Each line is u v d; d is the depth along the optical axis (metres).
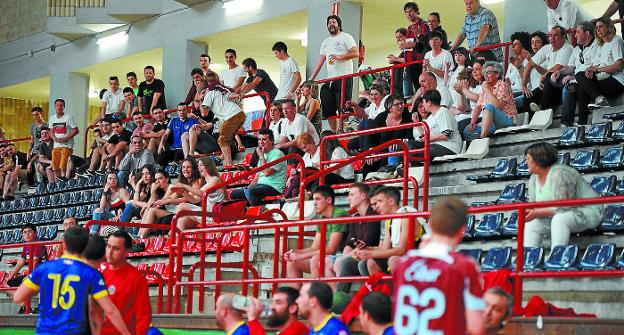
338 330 19.88
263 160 40.31
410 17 46.69
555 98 37.38
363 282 26.00
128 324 23.80
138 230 42.31
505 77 41.19
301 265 28.31
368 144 39.09
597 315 24.59
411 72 45.62
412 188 35.31
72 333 20.88
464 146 37.34
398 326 14.46
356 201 26.69
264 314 26.06
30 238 41.31
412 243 23.42
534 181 25.67
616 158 31.56
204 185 39.50
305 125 43.56
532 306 21.42
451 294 14.07
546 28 44.50
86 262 22.08
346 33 49.84
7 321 31.80
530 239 26.67
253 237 36.31
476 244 29.42
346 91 49.53
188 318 27.30
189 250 37.81
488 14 44.03
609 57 36.22
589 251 25.25
